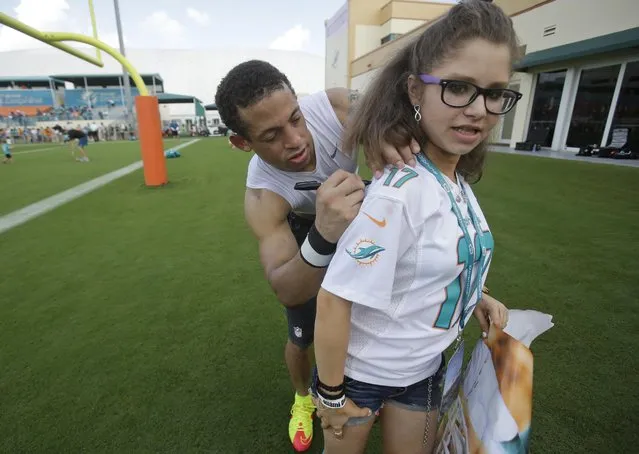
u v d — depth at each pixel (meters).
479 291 1.03
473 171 1.13
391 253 0.81
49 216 5.33
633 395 1.78
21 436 1.69
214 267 3.43
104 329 2.49
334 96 1.33
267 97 1.02
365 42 26.39
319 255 0.94
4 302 2.88
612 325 2.30
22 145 25.02
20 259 3.73
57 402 1.88
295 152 1.13
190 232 4.48
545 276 2.95
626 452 1.51
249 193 1.39
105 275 3.33
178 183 7.79
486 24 0.76
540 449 1.53
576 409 1.71
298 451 1.60
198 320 2.57
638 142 8.76
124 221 5.02
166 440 1.66
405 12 24.06
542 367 1.97
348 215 0.85
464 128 0.82
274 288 1.09
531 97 11.41
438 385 1.16
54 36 6.73
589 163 8.09
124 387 1.97
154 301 2.84
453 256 0.87
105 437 1.68
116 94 37.31
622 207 4.70
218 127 34.00
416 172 0.85
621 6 8.25
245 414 1.79
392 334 0.96
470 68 0.76
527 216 4.48
